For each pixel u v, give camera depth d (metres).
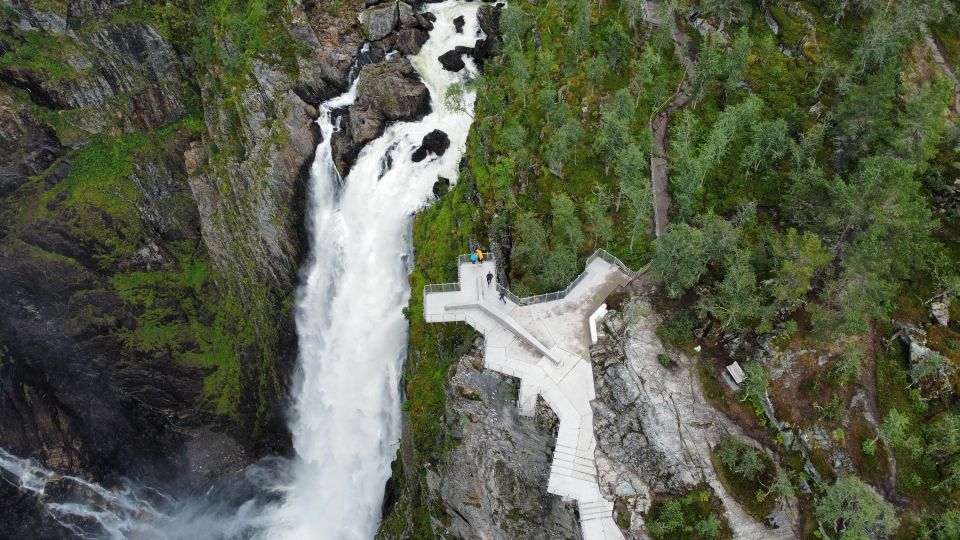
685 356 57.22
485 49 96.19
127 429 98.31
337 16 99.19
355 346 90.75
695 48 83.00
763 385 53.09
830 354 54.69
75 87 95.38
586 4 80.19
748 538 49.91
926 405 52.69
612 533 50.56
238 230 97.19
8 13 90.88
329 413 93.06
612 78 78.56
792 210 62.12
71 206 94.94
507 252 71.44
